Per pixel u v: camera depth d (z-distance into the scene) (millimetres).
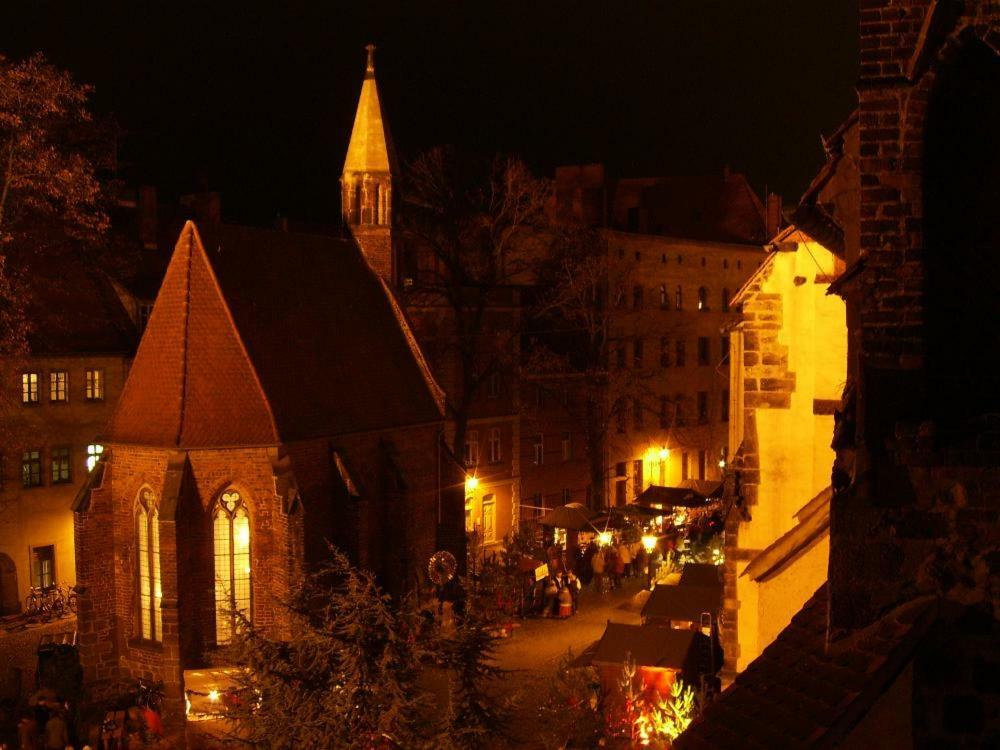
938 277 8594
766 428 20484
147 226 52594
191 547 34156
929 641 7707
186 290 35844
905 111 8516
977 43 8359
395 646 16516
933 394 8555
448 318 53562
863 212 8633
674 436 71125
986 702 7621
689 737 8953
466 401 50281
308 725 16078
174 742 29859
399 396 42062
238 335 35562
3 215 38844
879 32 8578
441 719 16734
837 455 9000
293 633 17469
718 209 80938
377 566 40000
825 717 7914
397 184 45031
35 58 36031
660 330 69188
